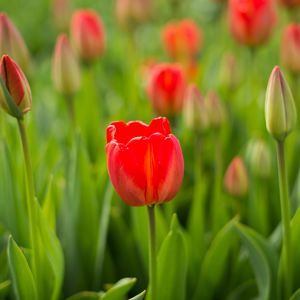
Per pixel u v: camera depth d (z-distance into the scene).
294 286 1.47
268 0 1.72
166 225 1.54
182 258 1.43
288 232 1.42
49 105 1.86
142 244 1.51
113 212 1.55
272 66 2.10
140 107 1.77
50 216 1.48
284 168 1.40
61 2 2.09
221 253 1.49
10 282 1.47
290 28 1.68
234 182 1.56
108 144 1.33
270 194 1.64
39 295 1.44
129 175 1.33
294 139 1.64
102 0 3.12
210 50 2.13
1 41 1.55
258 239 1.45
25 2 3.15
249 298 1.51
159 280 1.43
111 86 2.00
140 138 1.32
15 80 1.36
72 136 1.66
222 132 1.72
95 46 1.74
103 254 1.52
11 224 1.51
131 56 1.94
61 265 1.44
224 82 1.75
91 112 1.74
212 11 2.29
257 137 1.59
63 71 1.63
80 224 1.52
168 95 1.62
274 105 1.37
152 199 1.34
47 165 1.63
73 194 1.51
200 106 1.57
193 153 1.73
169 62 2.03
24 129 1.38
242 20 1.73
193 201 1.64
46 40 2.78
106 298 1.41
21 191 1.55
